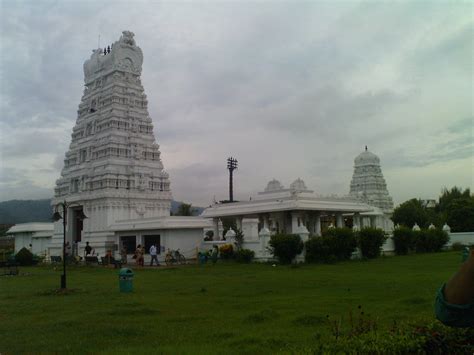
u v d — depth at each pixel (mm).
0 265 50812
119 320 14750
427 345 7473
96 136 66688
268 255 42656
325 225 62844
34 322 15109
